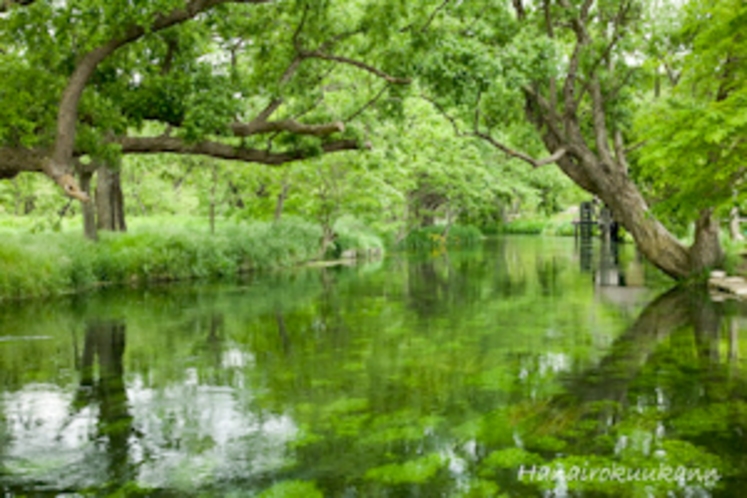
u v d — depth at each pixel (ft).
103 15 32.81
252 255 81.61
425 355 32.76
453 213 145.59
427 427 22.06
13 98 35.06
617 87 55.88
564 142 56.18
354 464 19.04
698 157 39.58
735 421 21.93
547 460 19.06
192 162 86.58
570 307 48.16
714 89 53.31
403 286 63.93
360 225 117.91
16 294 56.13
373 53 46.75
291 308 49.80
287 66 43.86
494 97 54.03
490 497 16.71
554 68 45.75
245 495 17.11
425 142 95.30
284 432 21.79
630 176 66.08
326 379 28.48
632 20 56.54
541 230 185.26
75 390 27.37
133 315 47.01
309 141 42.80
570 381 27.37
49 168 31.94
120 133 40.09
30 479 18.24
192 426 22.53
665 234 57.67
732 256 57.62
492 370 29.50
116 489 17.56
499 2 44.75
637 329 38.58
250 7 44.68
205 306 51.19
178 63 43.70
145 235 73.72
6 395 26.71
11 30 37.60
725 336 35.76
